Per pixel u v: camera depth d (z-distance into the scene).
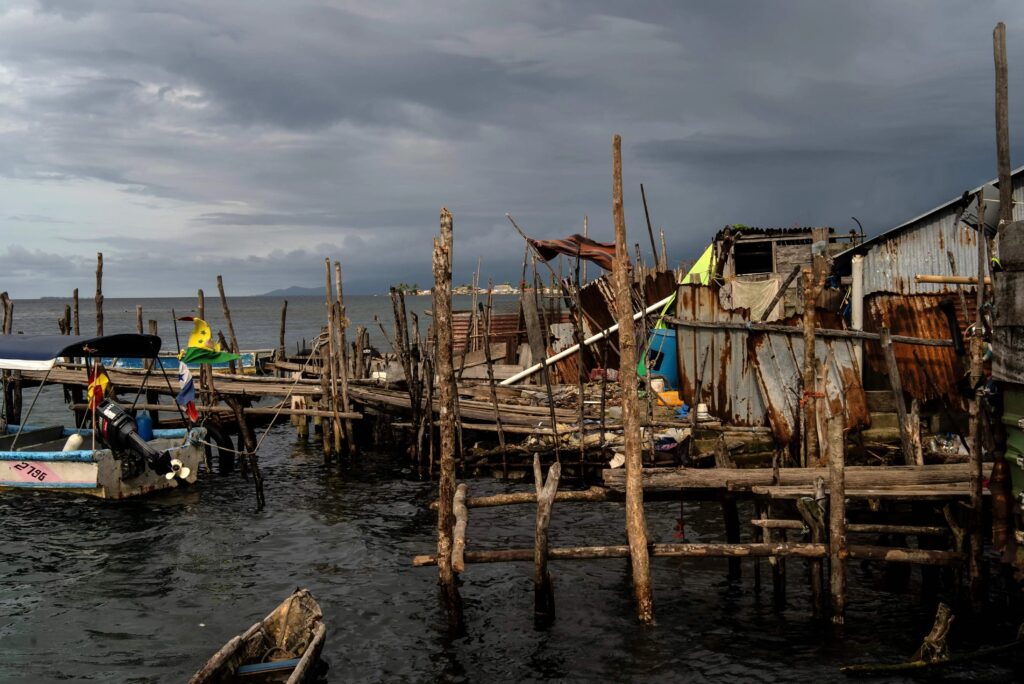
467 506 13.23
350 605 13.86
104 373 22.22
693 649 11.82
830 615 12.25
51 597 14.28
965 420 19.36
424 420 23.31
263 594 14.41
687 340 19.47
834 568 11.79
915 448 16.31
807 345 15.33
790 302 25.88
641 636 12.27
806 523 12.35
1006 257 9.84
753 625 12.49
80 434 22.34
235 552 16.70
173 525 18.53
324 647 12.27
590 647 12.01
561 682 11.09
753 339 18.73
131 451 20.72
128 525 18.48
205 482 22.77
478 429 22.25
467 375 30.52
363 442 28.70
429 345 30.61
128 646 12.32
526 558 12.48
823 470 13.44
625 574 14.90
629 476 12.12
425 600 14.04
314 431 31.83
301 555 16.50
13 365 20.41
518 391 26.92
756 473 13.31
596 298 27.89
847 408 18.27
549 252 26.27
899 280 25.36
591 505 19.52
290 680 9.67
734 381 19.02
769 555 11.95
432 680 11.24
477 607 13.68
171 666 11.66
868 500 14.91
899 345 19.09
